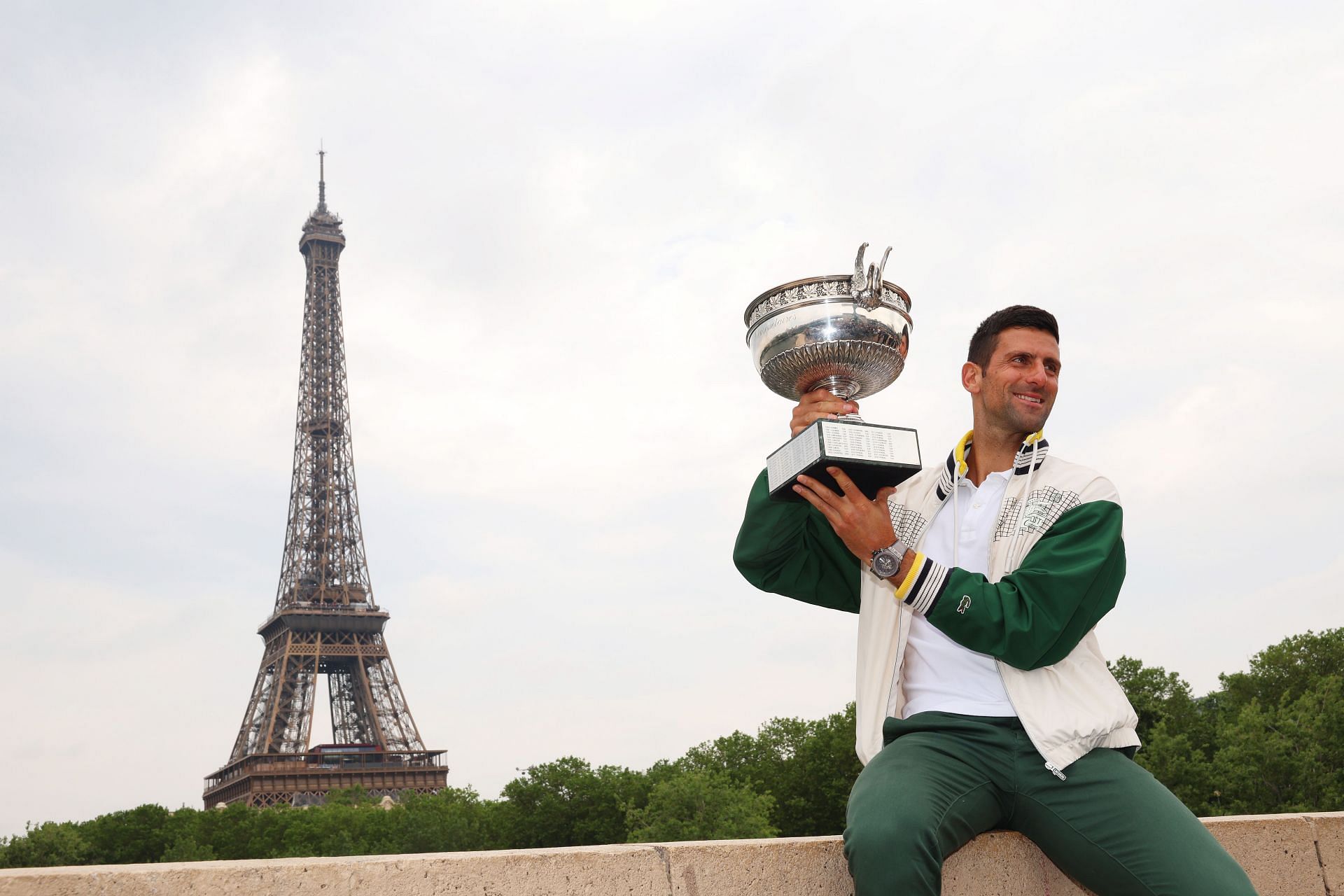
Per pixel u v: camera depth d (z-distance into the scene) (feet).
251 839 330.13
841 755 234.79
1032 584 12.34
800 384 15.58
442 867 11.75
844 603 15.51
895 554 12.63
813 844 14.05
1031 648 12.20
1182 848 12.02
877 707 14.11
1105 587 12.93
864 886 11.64
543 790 279.28
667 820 229.66
